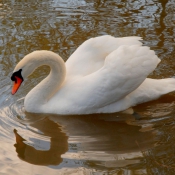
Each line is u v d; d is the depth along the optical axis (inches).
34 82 537.3
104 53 489.4
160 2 748.6
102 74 453.7
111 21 693.9
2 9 739.4
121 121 457.4
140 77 458.3
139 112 474.9
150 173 360.5
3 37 645.3
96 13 721.6
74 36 649.6
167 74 553.6
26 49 610.5
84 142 417.1
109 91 453.1
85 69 484.7
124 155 390.6
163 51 606.9
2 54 597.0
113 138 424.8
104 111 468.1
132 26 674.8
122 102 470.9
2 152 398.9
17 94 511.2
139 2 753.0
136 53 461.4
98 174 362.6
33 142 415.8
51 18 708.7
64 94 469.4
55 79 472.7
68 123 453.7
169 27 667.4
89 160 383.9
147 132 432.5
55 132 435.2
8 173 369.1
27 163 383.2
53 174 366.9
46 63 466.6
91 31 663.1
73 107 460.4
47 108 468.1
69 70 489.7
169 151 393.7
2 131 433.1
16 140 418.3
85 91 456.8
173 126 440.5
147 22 684.7
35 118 462.6
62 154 395.2
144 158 383.9
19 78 455.5
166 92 491.5
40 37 647.1
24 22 695.1
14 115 466.3
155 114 468.8
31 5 756.0
